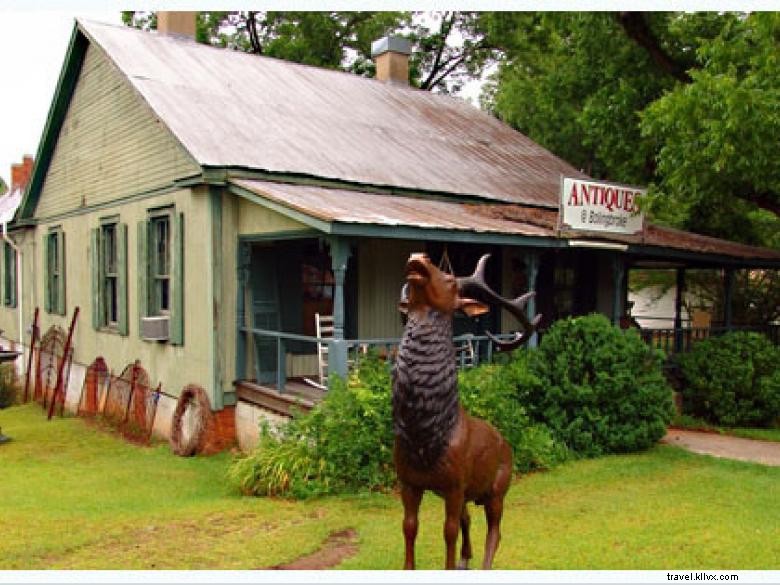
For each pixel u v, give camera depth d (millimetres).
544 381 9586
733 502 7387
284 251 11594
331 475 7824
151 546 6188
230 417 11039
